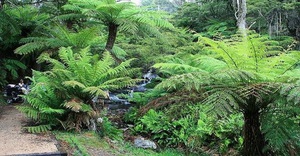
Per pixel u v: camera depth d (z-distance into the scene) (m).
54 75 4.75
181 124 5.30
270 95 3.42
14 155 3.37
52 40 6.59
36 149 3.63
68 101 4.55
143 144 4.89
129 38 9.34
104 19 5.97
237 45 3.74
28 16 8.18
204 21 13.17
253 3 11.48
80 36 6.52
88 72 4.81
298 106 3.40
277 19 11.67
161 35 6.42
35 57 8.43
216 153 4.71
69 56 5.09
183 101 3.90
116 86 4.75
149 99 6.61
